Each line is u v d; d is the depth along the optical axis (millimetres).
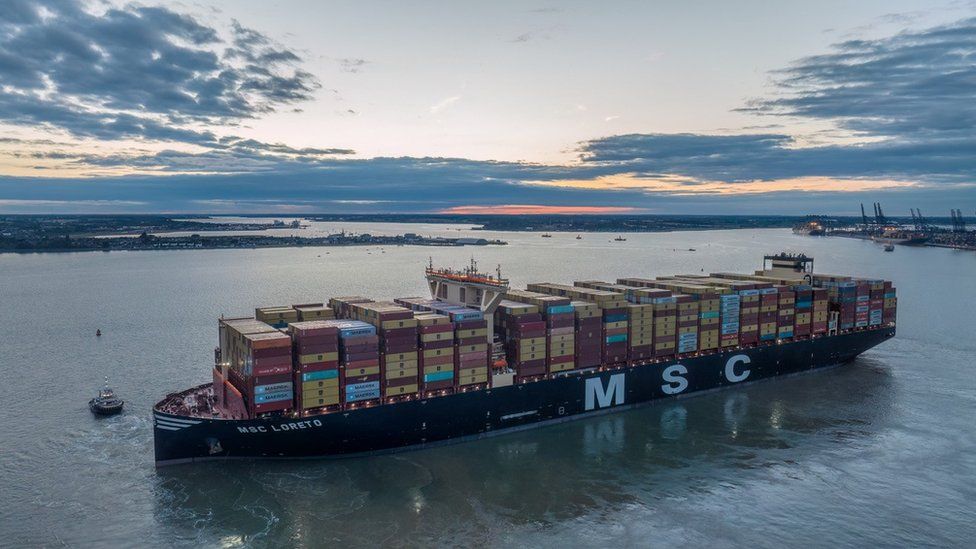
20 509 52156
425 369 64188
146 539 48094
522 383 69625
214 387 71125
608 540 48500
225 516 51188
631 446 66250
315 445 59938
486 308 68250
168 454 59062
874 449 65188
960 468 60594
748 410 77688
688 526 50562
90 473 58438
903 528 50312
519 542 48094
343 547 47125
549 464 61625
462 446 66000
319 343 58875
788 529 50219
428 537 48562
